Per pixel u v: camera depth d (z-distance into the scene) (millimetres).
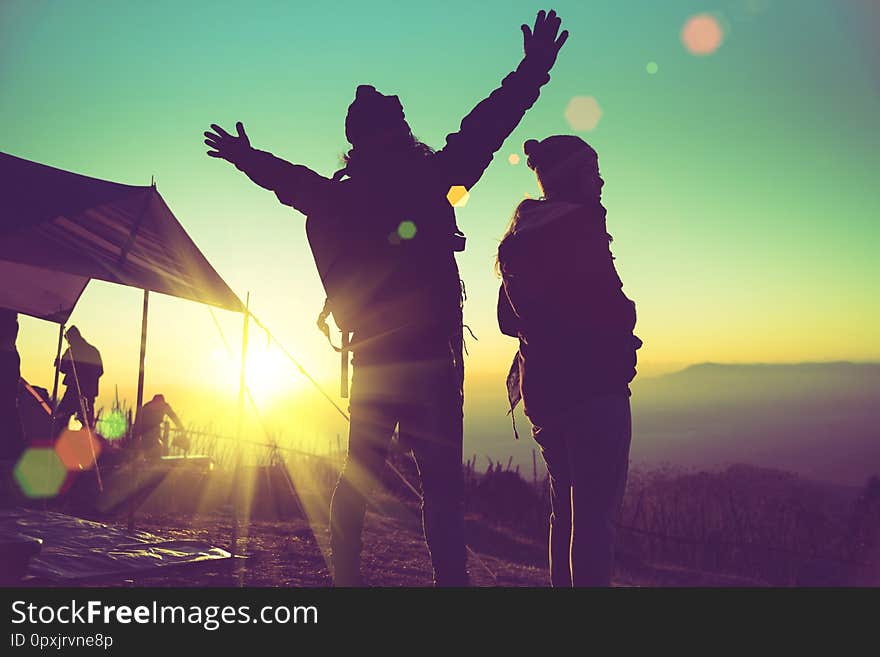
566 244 3133
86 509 8023
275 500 9648
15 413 8203
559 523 3332
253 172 3273
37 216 6547
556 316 3123
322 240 3207
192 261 7621
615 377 3070
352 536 3158
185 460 10867
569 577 3297
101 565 4844
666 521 9273
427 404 3037
